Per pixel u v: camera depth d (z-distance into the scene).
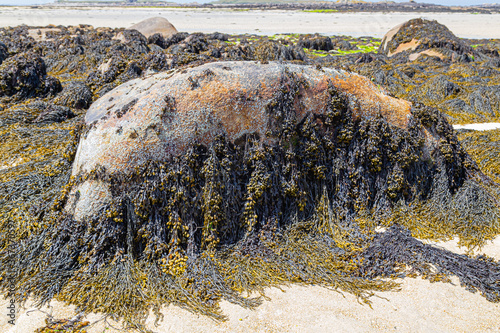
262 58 15.20
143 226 4.15
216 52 14.06
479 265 4.26
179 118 4.45
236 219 4.48
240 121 4.66
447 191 5.49
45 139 7.14
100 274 3.87
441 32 19.77
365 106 5.27
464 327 3.48
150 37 18.30
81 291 3.71
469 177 5.87
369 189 5.15
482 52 22.09
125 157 4.27
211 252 4.20
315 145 4.89
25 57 10.43
